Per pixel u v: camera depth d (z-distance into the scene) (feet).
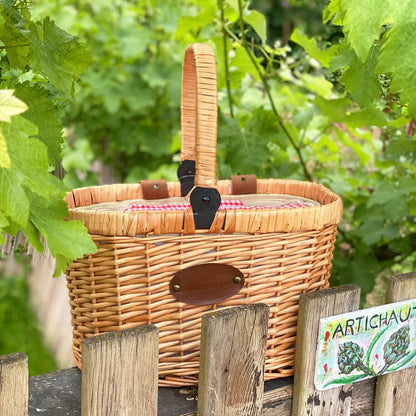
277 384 3.88
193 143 4.26
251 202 4.69
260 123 6.59
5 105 2.24
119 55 12.45
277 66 8.02
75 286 3.67
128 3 12.91
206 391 3.33
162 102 12.81
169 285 3.57
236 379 3.43
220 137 6.30
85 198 4.37
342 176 7.62
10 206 2.53
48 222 2.93
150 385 3.18
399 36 3.01
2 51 4.11
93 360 3.00
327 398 3.90
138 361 3.12
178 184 4.69
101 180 13.87
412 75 2.99
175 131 13.03
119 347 3.05
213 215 3.47
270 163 7.27
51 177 2.82
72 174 6.75
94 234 3.45
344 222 7.43
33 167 2.56
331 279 6.78
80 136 12.80
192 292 3.60
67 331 7.76
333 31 5.82
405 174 7.47
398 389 4.25
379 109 5.85
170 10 11.85
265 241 3.66
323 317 3.73
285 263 3.77
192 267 3.57
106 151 13.71
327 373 3.79
